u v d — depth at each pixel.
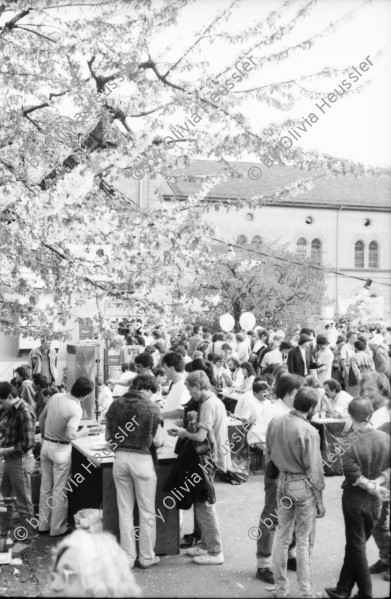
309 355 14.98
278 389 7.38
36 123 8.52
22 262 7.31
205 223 7.70
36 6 7.30
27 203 6.96
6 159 8.12
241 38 7.37
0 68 7.73
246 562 7.23
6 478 8.16
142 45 7.55
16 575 6.69
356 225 60.31
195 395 7.33
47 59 8.02
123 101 7.88
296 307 34.44
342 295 58.94
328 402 10.83
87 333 11.86
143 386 7.09
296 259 35.22
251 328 21.92
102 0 7.36
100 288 7.82
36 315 7.91
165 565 7.16
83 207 7.24
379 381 7.16
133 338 15.57
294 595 6.24
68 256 7.58
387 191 62.06
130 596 2.65
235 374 15.04
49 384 11.09
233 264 27.44
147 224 7.53
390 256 60.44
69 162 8.11
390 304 39.03
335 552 7.46
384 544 6.66
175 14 7.33
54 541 7.96
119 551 2.73
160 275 7.76
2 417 8.59
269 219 58.44
